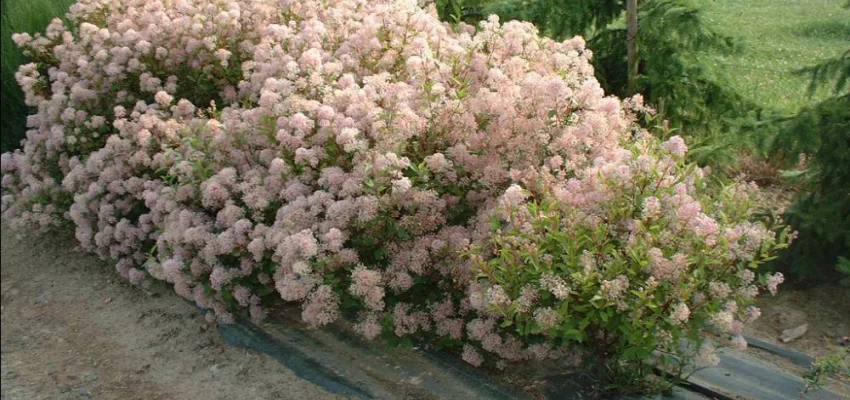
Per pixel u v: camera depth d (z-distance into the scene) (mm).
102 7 5410
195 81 4918
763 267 4070
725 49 4445
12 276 4875
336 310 3355
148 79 4867
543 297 2816
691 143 4625
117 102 4980
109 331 4152
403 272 3332
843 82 3746
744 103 4535
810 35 4562
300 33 4504
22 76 5340
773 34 4602
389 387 3375
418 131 3457
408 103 3590
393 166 3250
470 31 5086
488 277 3012
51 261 5020
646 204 2764
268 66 4281
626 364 3145
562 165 3422
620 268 2750
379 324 3424
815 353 3555
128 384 3686
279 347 3732
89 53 5195
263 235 3531
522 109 3469
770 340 3711
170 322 4160
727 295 2787
